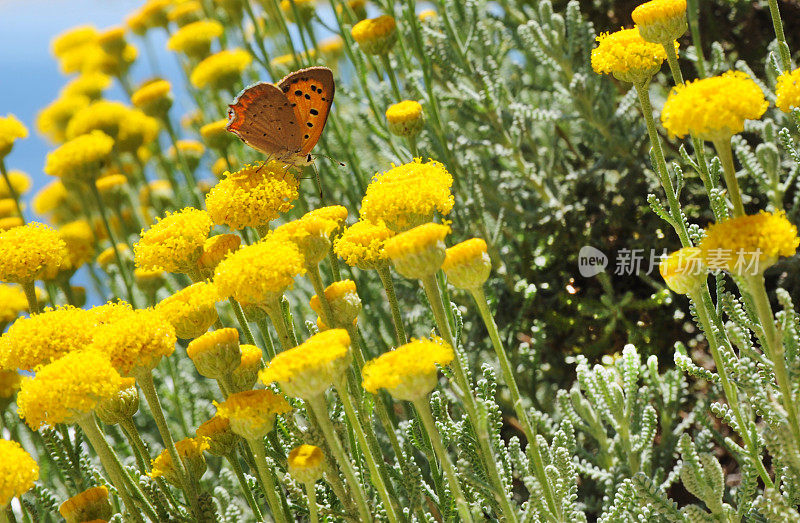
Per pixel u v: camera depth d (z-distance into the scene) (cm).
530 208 71
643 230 64
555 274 67
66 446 47
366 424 45
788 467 42
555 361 65
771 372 44
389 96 72
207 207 46
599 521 46
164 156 88
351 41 73
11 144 65
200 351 43
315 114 50
